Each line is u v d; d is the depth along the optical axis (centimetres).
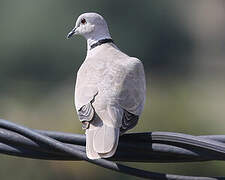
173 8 4116
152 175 651
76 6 3834
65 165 1560
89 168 1570
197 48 4456
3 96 2984
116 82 743
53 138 677
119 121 706
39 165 1555
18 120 2270
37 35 3797
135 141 673
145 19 4047
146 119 1703
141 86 761
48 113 2220
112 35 4000
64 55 3797
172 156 670
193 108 1780
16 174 1549
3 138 678
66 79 3788
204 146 648
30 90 3281
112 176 1582
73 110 2214
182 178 646
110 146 669
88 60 795
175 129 1708
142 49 4062
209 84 3853
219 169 1536
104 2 3947
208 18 4672
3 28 3784
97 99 723
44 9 3797
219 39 4738
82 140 677
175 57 4131
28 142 676
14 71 3772
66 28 3809
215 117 1855
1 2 3803
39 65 3800
